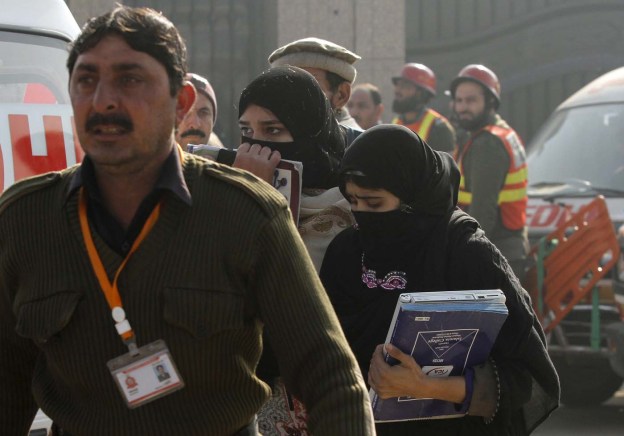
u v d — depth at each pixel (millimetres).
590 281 10391
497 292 4152
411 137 4387
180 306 3102
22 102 5859
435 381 4184
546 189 12000
